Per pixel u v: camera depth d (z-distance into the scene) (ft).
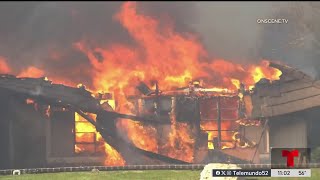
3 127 86.17
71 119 88.48
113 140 88.74
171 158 88.79
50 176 81.87
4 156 85.66
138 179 78.74
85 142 88.48
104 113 89.10
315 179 77.66
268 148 88.89
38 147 87.10
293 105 90.02
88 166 87.86
